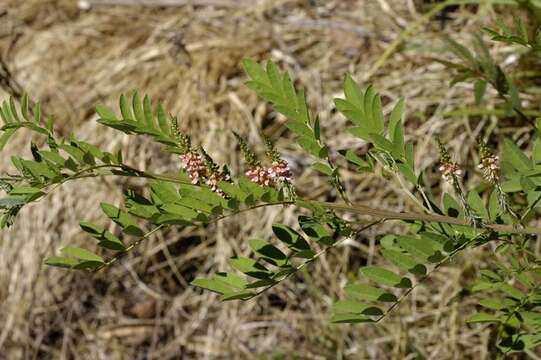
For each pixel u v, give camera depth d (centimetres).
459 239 175
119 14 471
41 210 418
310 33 429
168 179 169
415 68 395
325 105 398
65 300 415
